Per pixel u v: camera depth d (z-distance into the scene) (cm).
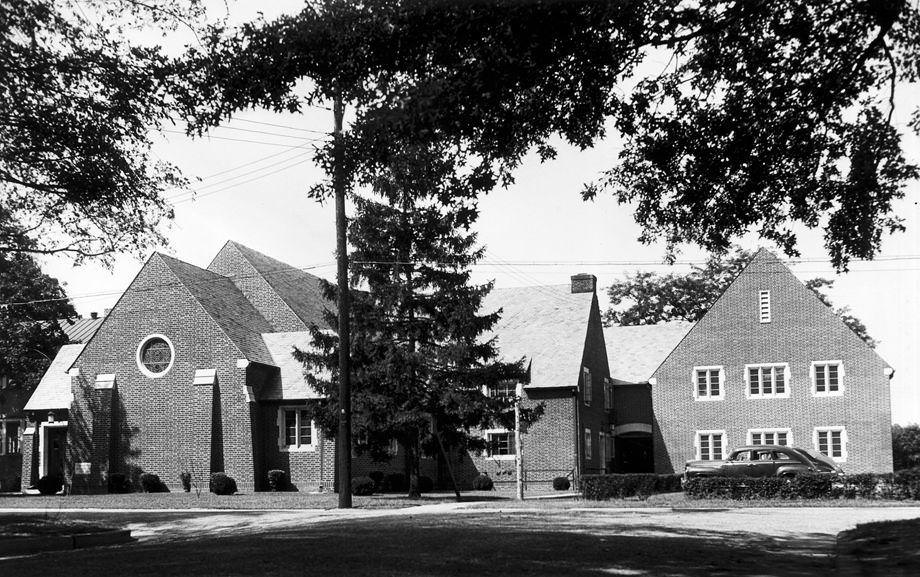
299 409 4003
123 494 3788
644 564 1171
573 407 4291
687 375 4525
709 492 2733
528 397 4372
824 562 1234
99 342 4172
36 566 1241
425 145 1438
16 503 3228
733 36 1411
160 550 1395
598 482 2973
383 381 3194
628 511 2294
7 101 1855
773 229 1672
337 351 3272
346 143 1390
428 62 1349
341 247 2853
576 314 4769
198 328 4044
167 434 3991
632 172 1644
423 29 1292
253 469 3881
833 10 1370
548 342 4600
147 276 4162
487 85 1300
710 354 4503
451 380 3247
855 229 1587
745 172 1584
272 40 1334
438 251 3216
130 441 4047
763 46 1430
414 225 3191
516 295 5053
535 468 4288
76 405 4131
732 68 1458
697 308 6638
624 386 5084
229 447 3928
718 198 1639
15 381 5072
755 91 1491
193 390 3975
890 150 1495
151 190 2162
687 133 1531
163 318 4100
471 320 3206
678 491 3117
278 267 4966
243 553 1289
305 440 3994
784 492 2692
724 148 1546
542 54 1293
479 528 1656
